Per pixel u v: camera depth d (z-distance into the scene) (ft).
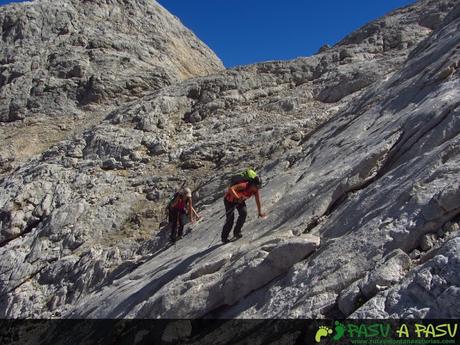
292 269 21.15
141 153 65.00
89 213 53.72
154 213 52.24
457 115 24.72
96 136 68.33
